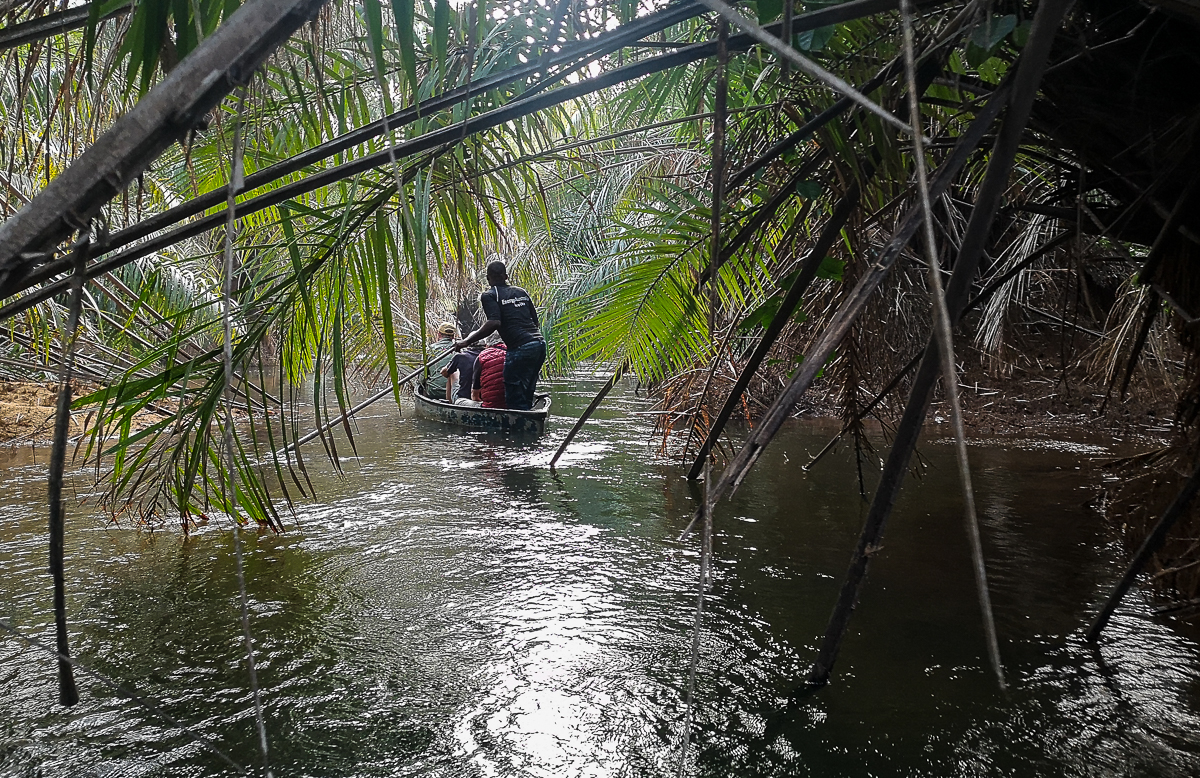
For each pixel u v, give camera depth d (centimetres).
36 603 254
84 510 380
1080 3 171
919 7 134
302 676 202
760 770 160
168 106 53
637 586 271
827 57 179
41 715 181
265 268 205
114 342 265
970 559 295
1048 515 360
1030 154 229
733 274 286
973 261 125
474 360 866
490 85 138
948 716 180
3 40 103
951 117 209
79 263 64
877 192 209
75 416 609
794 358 364
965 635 224
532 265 802
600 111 279
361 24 190
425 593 265
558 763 162
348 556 308
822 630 230
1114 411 629
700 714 182
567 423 746
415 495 426
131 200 212
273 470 497
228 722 179
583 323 334
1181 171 187
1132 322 372
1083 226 240
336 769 160
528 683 198
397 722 179
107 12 89
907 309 455
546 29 174
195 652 216
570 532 345
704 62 214
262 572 288
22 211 53
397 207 198
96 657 213
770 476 463
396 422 746
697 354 332
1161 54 168
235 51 52
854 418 362
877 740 170
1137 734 171
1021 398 673
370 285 202
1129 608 245
